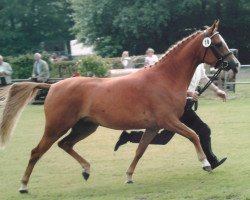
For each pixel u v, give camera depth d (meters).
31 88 9.69
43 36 59.91
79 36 44.44
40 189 9.60
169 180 9.63
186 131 9.33
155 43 44.69
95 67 23.33
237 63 9.66
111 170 10.88
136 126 9.41
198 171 10.23
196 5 43.28
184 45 9.57
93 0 42.78
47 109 9.50
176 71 9.48
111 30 43.69
